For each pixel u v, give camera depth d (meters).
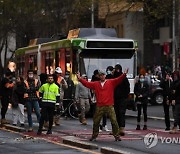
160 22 103.81
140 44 104.62
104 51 49.09
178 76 34.75
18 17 91.69
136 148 28.23
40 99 36.03
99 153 26.36
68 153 26.42
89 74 48.69
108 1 84.38
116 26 106.25
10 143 30.58
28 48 62.53
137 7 83.38
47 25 88.69
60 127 39.88
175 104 34.69
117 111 33.62
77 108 43.91
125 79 33.66
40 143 30.53
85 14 90.62
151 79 67.31
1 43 111.00
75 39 48.81
